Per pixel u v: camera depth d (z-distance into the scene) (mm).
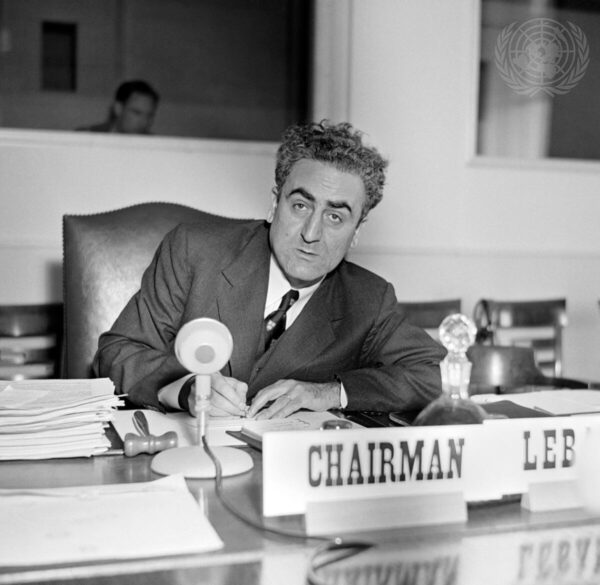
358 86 3654
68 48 3936
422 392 1460
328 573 685
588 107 4027
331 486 799
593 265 4059
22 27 3867
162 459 987
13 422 1046
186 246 1614
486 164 3846
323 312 1587
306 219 1507
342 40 3623
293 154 1530
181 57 4133
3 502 821
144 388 1369
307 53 3869
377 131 3691
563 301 3453
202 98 4141
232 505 854
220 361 992
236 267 1581
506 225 3916
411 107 3721
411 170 3742
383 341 1638
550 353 3844
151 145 3385
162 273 1611
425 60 3723
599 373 4090
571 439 877
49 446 1046
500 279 3900
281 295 1598
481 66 3854
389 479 811
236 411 1301
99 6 3982
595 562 722
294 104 4074
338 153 1489
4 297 3205
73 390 1222
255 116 4152
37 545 712
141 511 803
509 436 857
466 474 837
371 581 669
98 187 3328
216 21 4227
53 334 2799
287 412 1314
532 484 865
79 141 3291
